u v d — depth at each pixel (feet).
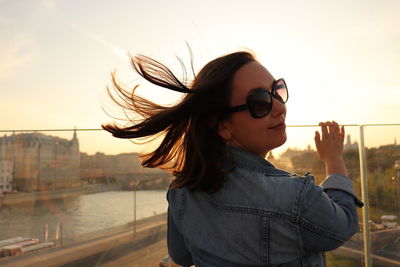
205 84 3.01
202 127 3.10
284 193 2.67
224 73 3.00
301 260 2.80
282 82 3.21
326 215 2.59
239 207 2.85
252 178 2.87
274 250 2.70
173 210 3.59
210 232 3.07
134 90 3.64
